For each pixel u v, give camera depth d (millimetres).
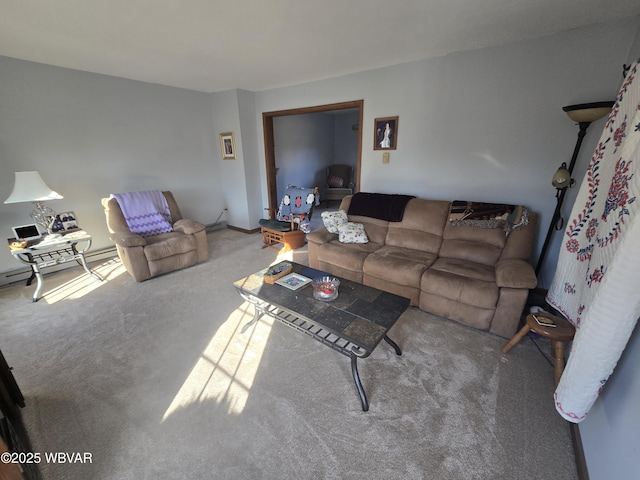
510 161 2617
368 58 2791
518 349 1969
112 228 3180
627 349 1154
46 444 1356
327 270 2980
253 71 3223
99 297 2693
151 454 1310
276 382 1705
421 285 2314
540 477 1214
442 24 2047
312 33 2186
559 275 1688
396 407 1535
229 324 2275
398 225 2971
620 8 1835
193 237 3334
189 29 2096
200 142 4484
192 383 1701
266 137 4492
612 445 1042
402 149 3182
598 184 1430
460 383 1689
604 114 1917
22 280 3051
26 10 1794
